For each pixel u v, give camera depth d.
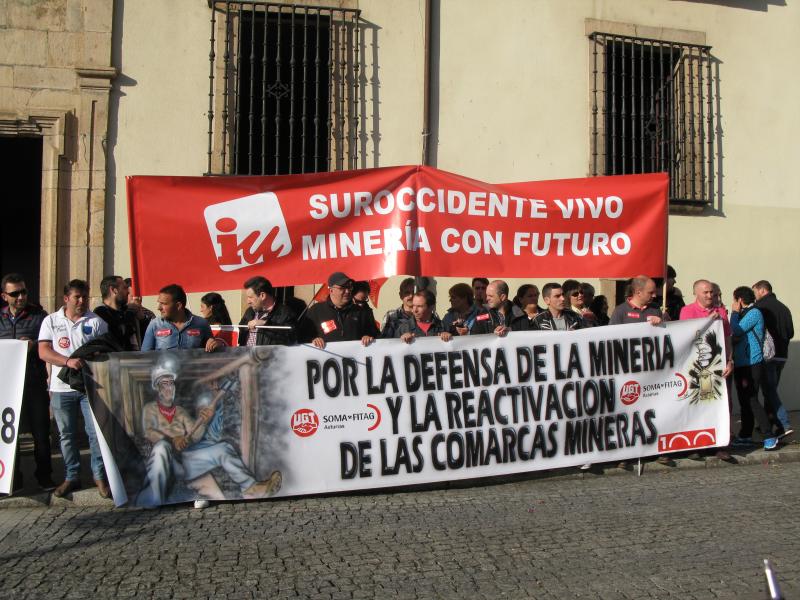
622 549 4.77
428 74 9.30
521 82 9.65
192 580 4.28
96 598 4.04
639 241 6.99
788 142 10.62
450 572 4.39
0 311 6.58
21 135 8.43
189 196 6.35
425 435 6.19
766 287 8.13
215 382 5.81
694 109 10.26
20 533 5.16
